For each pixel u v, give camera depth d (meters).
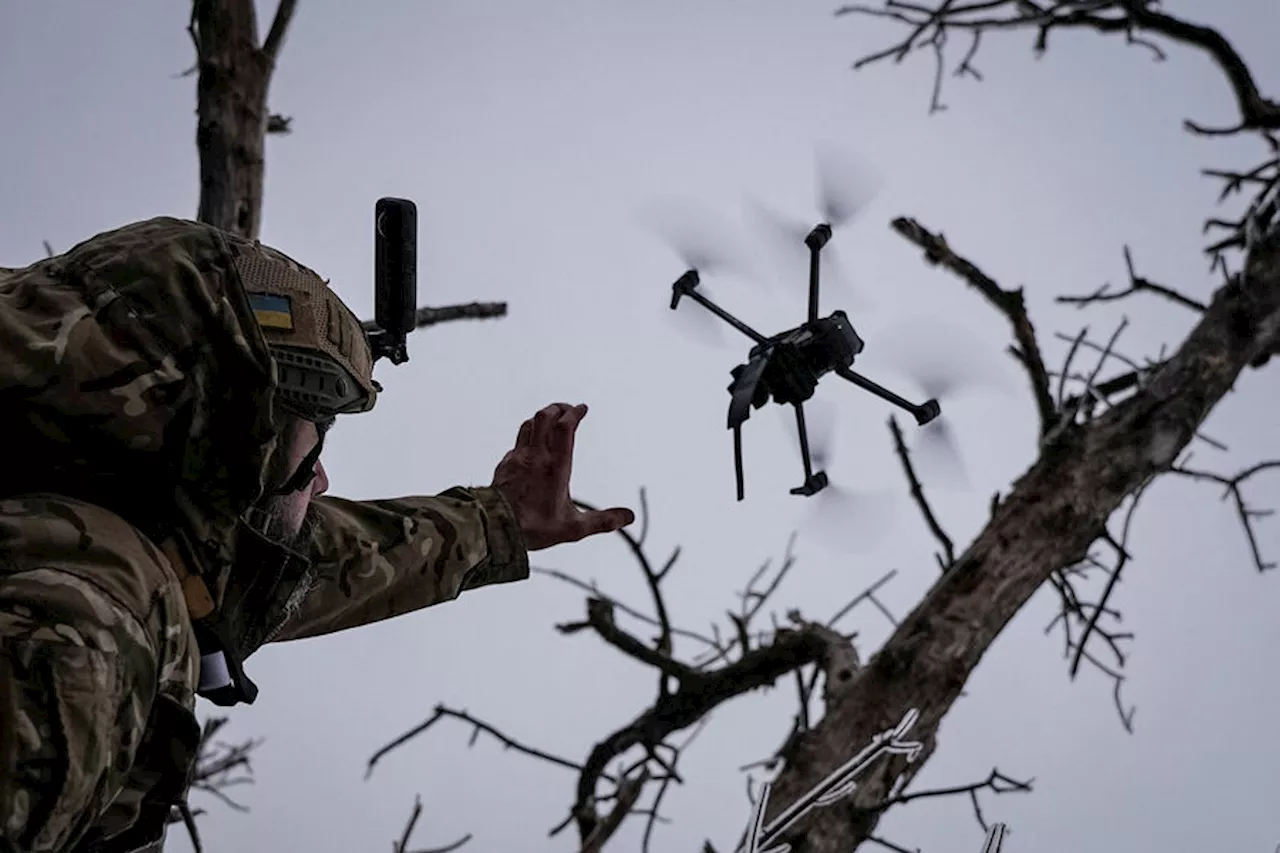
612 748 4.62
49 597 1.40
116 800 1.59
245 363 1.67
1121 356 4.56
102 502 1.64
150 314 1.65
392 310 2.12
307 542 2.29
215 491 1.70
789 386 2.41
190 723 1.55
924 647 4.03
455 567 2.53
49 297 1.63
